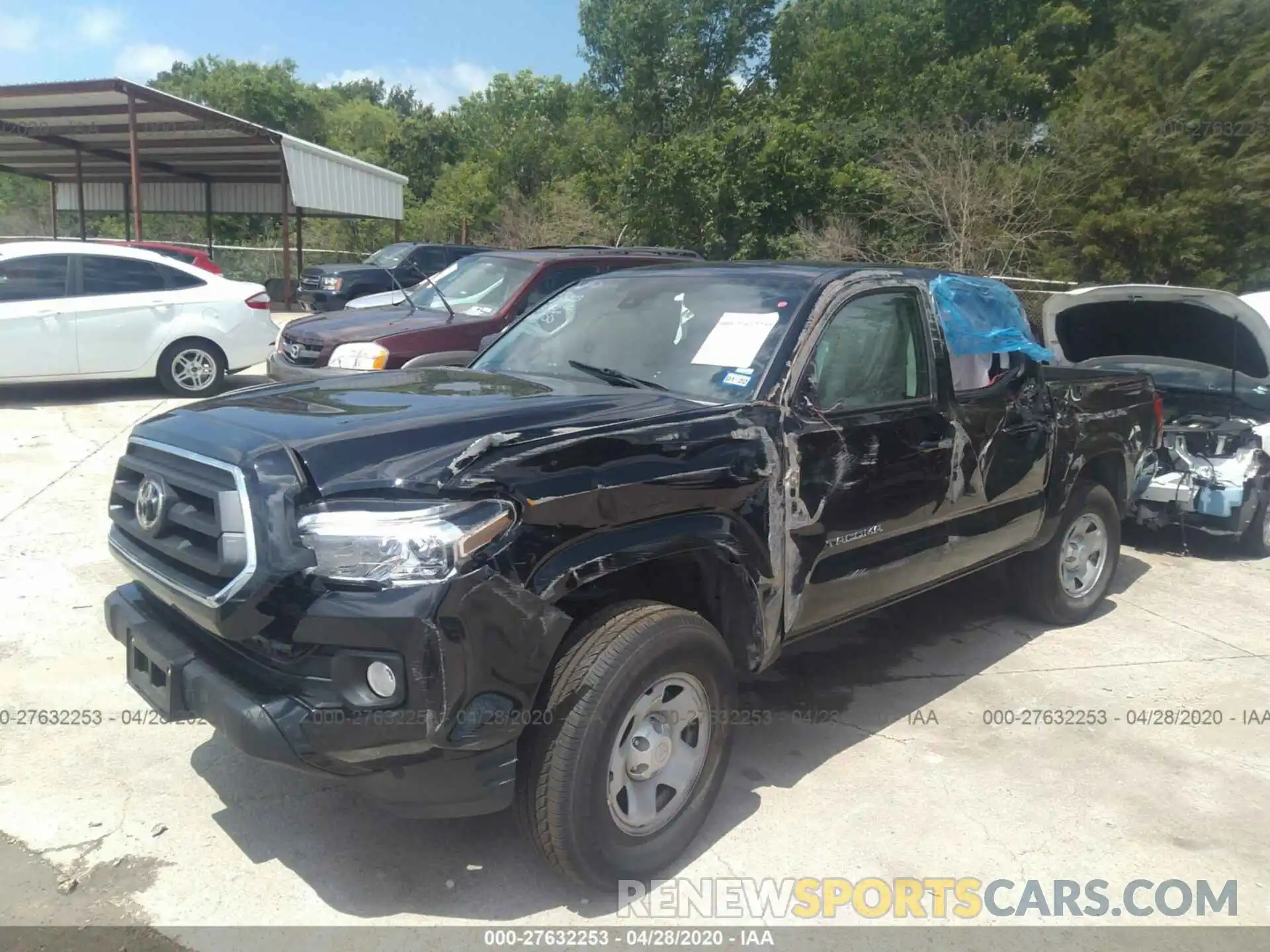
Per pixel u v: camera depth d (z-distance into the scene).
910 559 4.16
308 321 8.61
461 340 8.23
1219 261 16.78
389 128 51.28
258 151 22.00
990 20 27.83
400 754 2.62
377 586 2.57
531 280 8.88
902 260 18.72
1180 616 6.04
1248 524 7.14
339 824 3.44
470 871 3.21
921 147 19.45
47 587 5.37
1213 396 7.20
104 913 2.92
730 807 3.64
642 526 3.02
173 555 2.94
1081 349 7.88
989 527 4.68
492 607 2.63
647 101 35.16
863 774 3.93
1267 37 17.98
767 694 4.69
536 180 36.12
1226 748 4.26
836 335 3.88
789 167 21.12
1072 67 24.05
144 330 10.62
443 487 2.66
